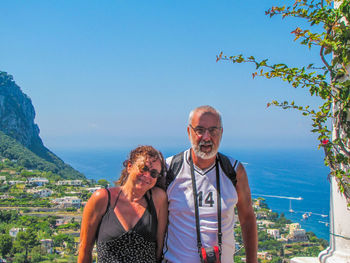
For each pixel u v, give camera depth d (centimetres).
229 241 231
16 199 12656
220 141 232
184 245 226
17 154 19888
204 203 229
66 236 8531
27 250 7425
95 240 225
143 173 217
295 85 273
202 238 225
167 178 238
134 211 221
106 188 228
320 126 271
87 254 223
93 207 221
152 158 222
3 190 13850
